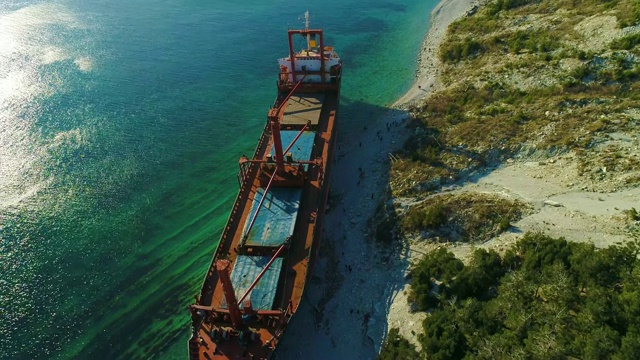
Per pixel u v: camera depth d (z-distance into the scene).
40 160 56.56
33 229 47.41
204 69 79.38
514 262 35.06
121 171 55.69
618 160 41.97
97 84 73.69
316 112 52.09
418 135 56.84
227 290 27.28
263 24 97.56
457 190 46.28
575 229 36.94
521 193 42.84
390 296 37.69
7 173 54.16
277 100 55.62
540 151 47.31
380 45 87.06
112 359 36.72
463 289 34.00
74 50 84.69
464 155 50.41
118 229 48.12
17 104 66.94
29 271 43.28
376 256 42.31
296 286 33.06
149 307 40.44
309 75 57.28
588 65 58.09
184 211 50.59
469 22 85.12
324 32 92.94
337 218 48.22
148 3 109.75
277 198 39.41
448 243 40.47
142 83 74.50
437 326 31.56
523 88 59.66
